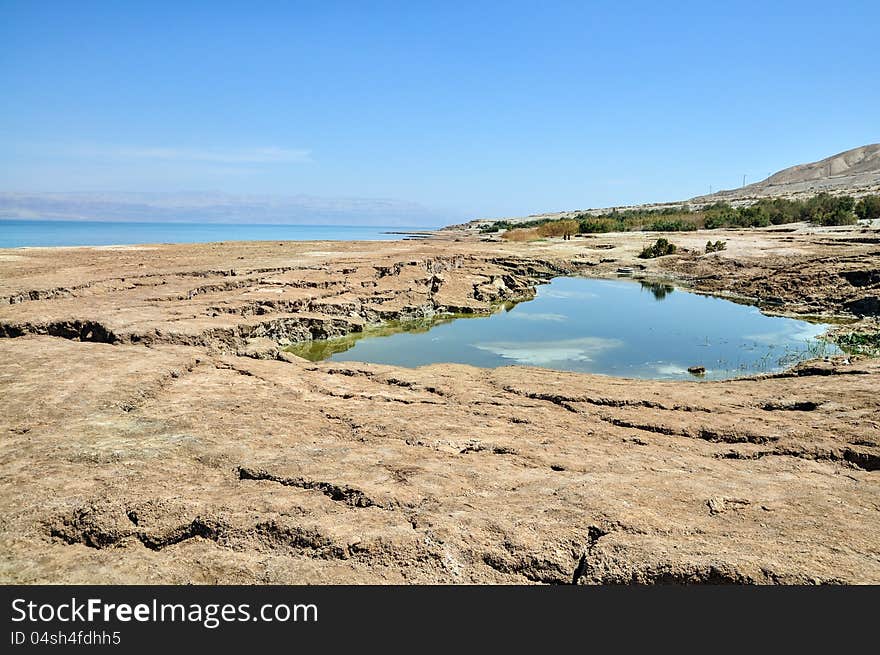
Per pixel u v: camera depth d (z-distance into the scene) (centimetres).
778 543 528
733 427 821
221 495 610
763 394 971
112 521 554
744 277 2938
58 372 995
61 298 1744
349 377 1088
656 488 633
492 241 5400
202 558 517
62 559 513
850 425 802
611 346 1816
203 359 1151
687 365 1598
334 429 812
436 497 607
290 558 517
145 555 523
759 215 6022
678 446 777
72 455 688
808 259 2964
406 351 1731
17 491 601
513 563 510
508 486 640
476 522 559
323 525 550
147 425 792
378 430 805
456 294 2564
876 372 1064
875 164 15650
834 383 1005
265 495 610
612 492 619
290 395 956
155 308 1574
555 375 1123
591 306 2564
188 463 682
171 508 574
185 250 3412
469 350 1758
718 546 522
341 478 645
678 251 3919
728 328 2075
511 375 1111
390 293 2325
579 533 545
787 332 1984
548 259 3775
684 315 2333
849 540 533
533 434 808
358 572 499
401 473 664
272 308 1791
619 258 3916
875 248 3062
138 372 1002
